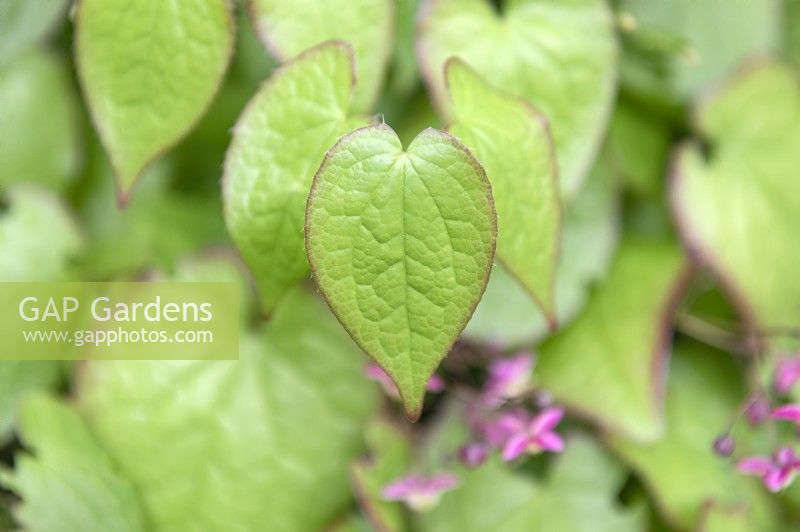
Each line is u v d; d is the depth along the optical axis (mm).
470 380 661
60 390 661
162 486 644
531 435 627
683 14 684
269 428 651
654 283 673
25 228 664
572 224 663
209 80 563
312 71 558
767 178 681
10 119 672
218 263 653
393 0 577
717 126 679
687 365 695
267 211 558
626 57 675
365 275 533
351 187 532
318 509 649
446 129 559
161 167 677
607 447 664
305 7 573
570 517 657
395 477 646
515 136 566
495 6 614
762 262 676
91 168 679
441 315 534
